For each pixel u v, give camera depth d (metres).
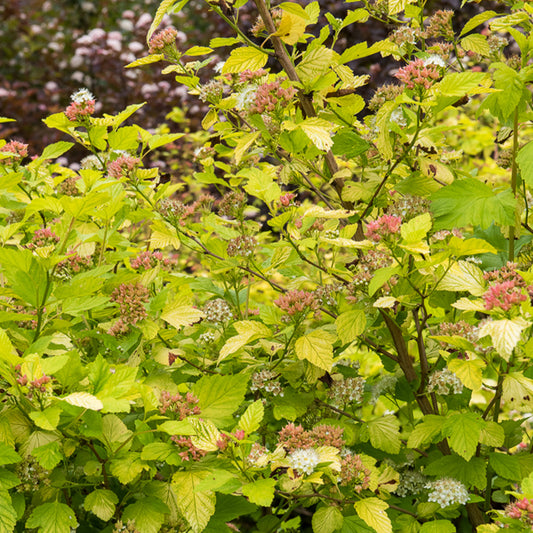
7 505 1.46
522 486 1.49
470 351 1.64
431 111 1.76
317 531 1.66
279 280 3.64
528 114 1.94
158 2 8.37
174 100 6.66
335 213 1.77
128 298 1.79
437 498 1.75
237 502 1.76
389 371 2.23
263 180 1.88
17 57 7.78
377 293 1.82
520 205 2.02
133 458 1.61
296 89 2.00
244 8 7.49
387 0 2.36
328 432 1.70
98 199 1.76
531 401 2.04
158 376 1.86
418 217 1.63
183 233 2.15
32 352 1.57
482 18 2.20
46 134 6.83
